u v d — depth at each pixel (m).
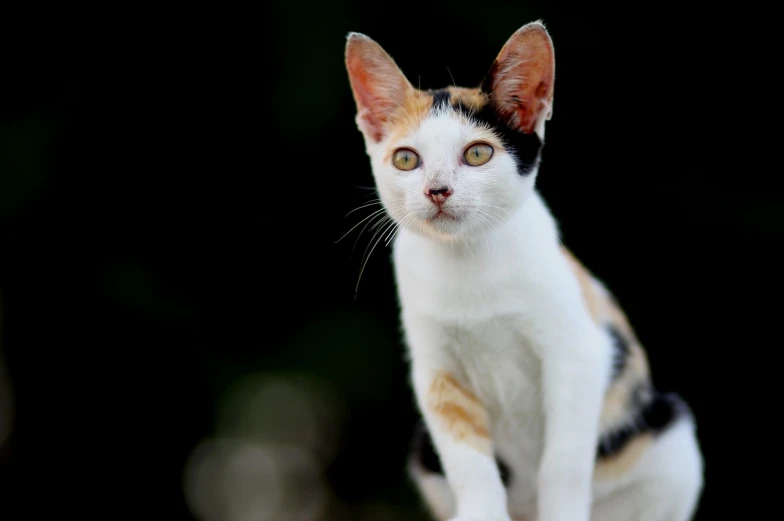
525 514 4.74
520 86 4.05
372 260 7.44
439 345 4.18
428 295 4.12
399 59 7.17
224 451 8.31
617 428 4.43
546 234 4.12
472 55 7.13
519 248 4.00
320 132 7.18
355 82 4.26
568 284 4.05
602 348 4.10
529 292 3.98
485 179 3.93
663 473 4.52
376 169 4.21
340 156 7.29
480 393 4.31
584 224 7.35
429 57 7.16
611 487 4.50
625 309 7.42
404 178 4.02
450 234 3.91
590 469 3.99
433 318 4.12
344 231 7.44
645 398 4.54
